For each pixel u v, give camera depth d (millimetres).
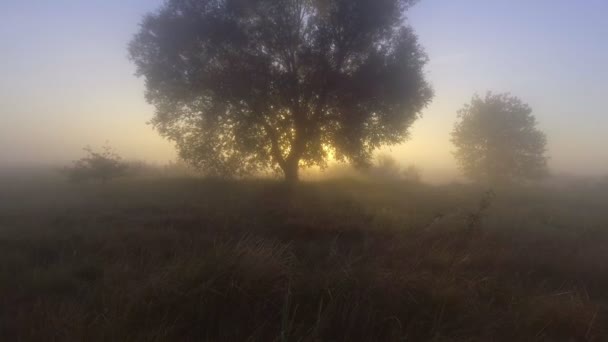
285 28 17594
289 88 17125
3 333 3496
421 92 18703
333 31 17344
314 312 3832
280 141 18797
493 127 28531
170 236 7191
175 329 3404
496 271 5613
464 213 10430
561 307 4219
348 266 4570
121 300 3756
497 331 3752
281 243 6766
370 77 17000
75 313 3621
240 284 4016
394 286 4258
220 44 16781
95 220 8969
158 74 17109
